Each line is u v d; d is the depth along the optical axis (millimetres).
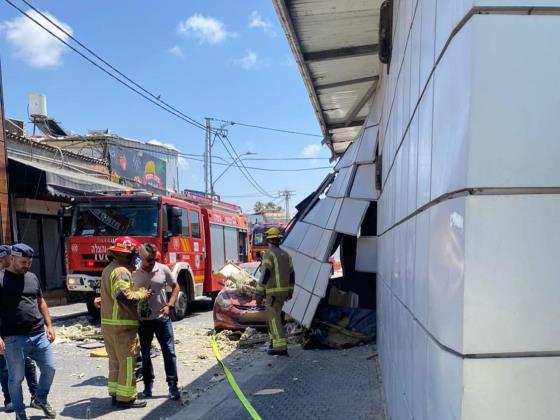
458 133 1299
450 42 1411
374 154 7258
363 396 4770
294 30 5102
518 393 1206
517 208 1208
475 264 1217
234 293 8938
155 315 5281
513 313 1207
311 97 7555
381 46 4254
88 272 10547
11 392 4492
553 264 1204
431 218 1655
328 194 8828
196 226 12867
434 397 1570
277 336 6887
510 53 1204
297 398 4906
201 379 6066
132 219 10555
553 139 1200
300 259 8508
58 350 8094
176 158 27359
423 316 1828
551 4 1190
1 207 11898
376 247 7086
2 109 11945
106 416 4816
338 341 7082
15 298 4512
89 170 17391
